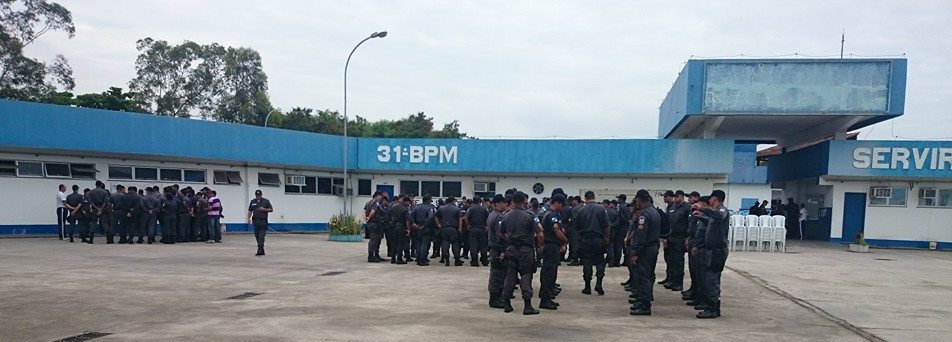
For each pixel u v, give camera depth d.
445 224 13.23
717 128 23.56
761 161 40.16
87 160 19.42
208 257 13.80
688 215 10.10
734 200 36.84
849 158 21.88
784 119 22.41
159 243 17.52
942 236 21.92
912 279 12.27
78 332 6.30
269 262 13.12
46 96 38.00
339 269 12.19
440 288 9.73
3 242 16.62
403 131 59.00
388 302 8.36
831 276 12.41
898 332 7.01
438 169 24.97
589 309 8.20
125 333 6.28
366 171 26.05
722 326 7.19
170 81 51.28
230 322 6.88
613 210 13.43
